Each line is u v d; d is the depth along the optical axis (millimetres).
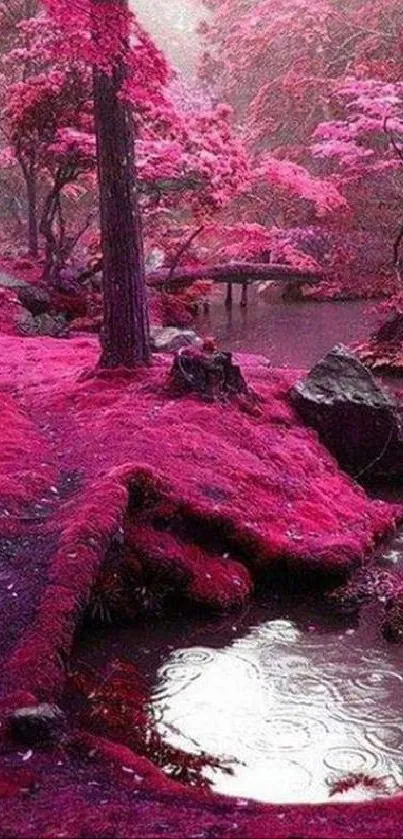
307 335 17516
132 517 7625
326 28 23719
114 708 5691
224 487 8352
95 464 8414
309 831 3662
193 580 7297
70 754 4562
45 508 7562
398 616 6996
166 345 13609
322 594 7621
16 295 17250
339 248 18516
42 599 6094
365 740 5531
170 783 4332
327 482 9367
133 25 8820
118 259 10500
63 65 17484
